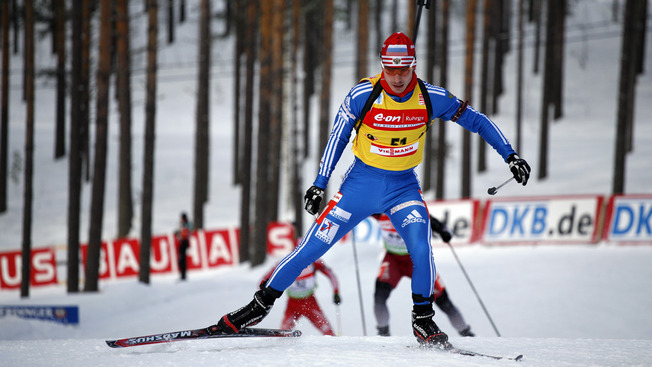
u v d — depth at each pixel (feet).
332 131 37.52
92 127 368.89
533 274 135.23
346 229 37.99
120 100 229.25
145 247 178.19
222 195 297.53
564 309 105.70
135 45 524.93
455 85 445.37
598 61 485.15
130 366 32.55
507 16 485.56
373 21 562.66
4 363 35.37
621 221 171.42
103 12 165.68
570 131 358.02
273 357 33.63
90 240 163.63
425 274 36.65
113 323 119.75
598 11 613.11
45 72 331.36
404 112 35.81
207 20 252.42
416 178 38.91
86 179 306.14
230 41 551.59
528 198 178.09
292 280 37.96
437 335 36.42
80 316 124.26
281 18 203.21
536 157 310.24
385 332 86.12
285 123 270.87
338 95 448.65
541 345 40.06
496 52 387.14
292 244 204.74
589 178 273.54
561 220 175.32
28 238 179.83
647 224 168.96
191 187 307.99
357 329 101.76
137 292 137.90
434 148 304.91
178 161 336.08
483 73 324.60
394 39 34.73
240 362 32.42
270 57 192.85
